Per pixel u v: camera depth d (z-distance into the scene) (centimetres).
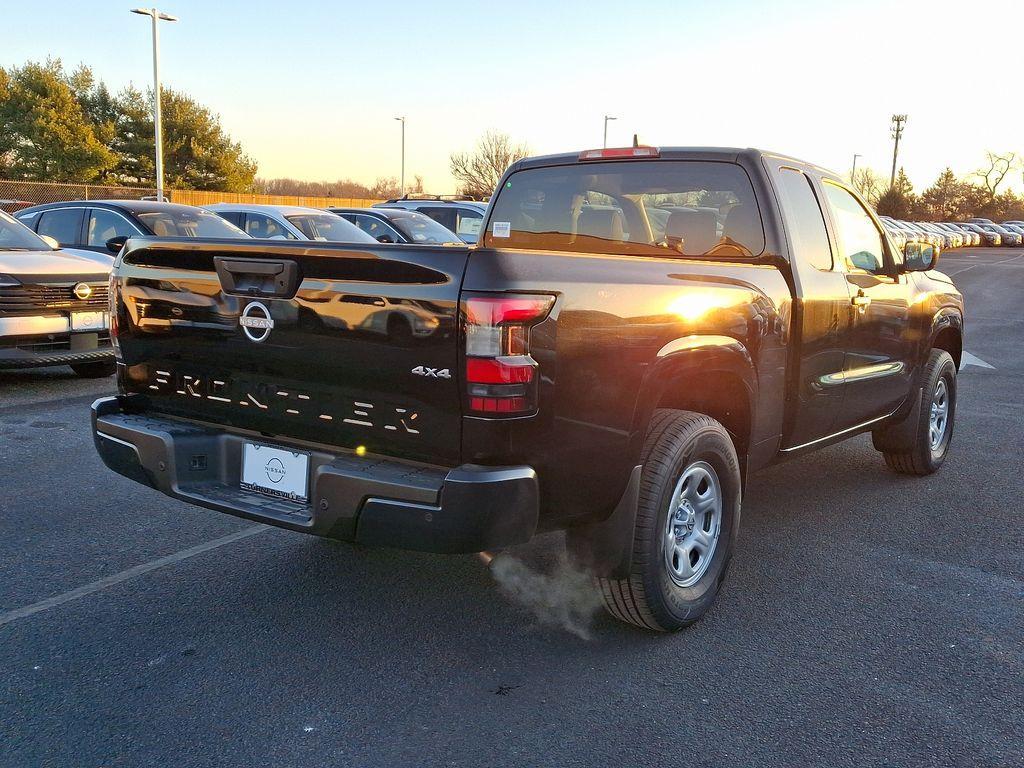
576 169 457
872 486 555
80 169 4556
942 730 282
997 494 539
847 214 473
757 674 316
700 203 417
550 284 276
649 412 313
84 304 754
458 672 313
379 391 286
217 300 320
